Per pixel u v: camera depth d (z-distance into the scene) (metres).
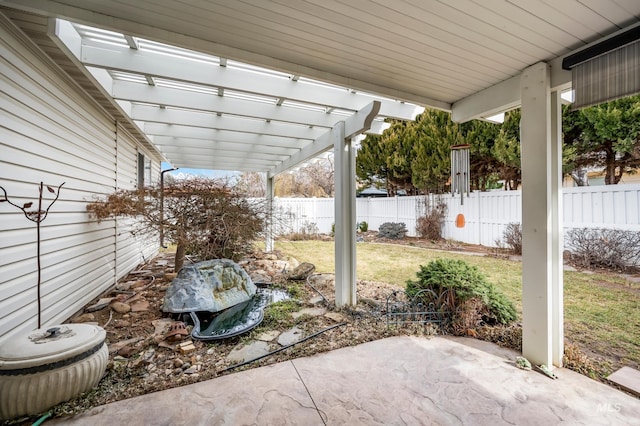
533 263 2.54
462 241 9.07
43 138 3.04
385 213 12.42
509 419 1.87
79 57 2.77
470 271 3.50
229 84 3.23
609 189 5.57
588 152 6.96
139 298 4.32
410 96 3.25
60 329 2.14
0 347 1.91
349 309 3.91
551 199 2.51
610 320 3.30
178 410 1.95
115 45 2.88
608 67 2.09
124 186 5.68
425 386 2.22
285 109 4.34
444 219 9.65
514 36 2.18
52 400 1.87
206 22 2.08
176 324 3.19
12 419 1.81
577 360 2.52
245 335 3.15
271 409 1.96
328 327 3.32
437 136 9.34
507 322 3.24
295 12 1.96
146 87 3.77
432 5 1.87
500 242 7.81
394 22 2.05
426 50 2.41
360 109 3.85
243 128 4.95
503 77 2.87
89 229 4.09
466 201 8.94
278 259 7.63
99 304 4.05
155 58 2.99
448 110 3.54
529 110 2.60
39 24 2.47
